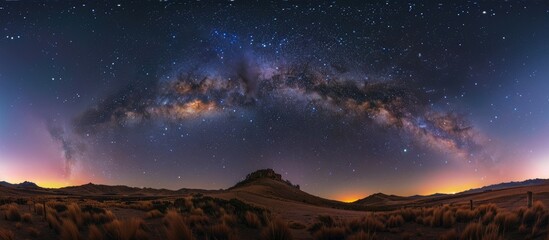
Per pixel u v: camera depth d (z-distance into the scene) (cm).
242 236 1258
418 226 1516
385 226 1493
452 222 1477
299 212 2966
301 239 1282
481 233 1052
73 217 1330
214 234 1180
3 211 1501
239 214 1691
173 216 1172
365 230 1389
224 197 5731
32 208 1742
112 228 1076
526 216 1363
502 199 3572
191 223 1403
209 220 1474
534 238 1148
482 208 1786
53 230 1188
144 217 1609
